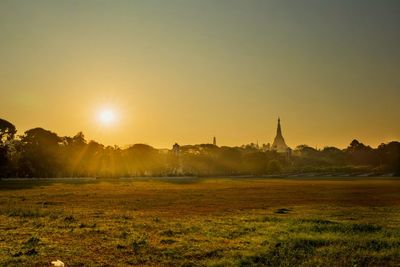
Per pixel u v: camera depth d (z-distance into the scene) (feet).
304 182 419.74
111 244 76.54
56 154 563.48
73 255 67.97
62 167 577.02
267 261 64.28
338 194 236.22
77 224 101.81
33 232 88.94
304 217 120.16
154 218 116.98
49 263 62.69
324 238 81.00
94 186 320.50
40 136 541.34
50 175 557.33
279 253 68.64
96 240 80.64
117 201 181.16
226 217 120.47
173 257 67.31
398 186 328.70
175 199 194.80
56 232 89.45
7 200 181.27
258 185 352.28
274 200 192.34
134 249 72.23
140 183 387.14
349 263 63.72
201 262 63.82
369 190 274.57
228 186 332.39
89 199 191.52
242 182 423.64
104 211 137.59
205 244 76.59
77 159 616.80
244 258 65.21
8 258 64.69
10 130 468.34
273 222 106.22
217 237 83.87
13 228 94.58
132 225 100.68
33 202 172.24
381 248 74.23
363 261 65.26
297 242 76.95
